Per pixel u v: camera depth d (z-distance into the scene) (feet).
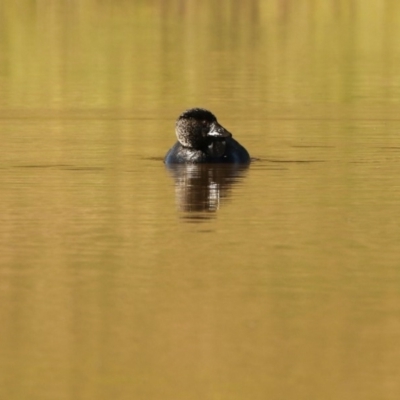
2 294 36.17
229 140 60.29
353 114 77.77
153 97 86.69
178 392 28.48
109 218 46.88
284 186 53.52
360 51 113.70
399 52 112.98
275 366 30.04
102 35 123.13
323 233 44.04
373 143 66.13
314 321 33.35
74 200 50.62
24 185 54.08
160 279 37.68
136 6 145.28
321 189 52.75
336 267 38.99
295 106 81.61
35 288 36.78
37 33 124.06
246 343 31.58
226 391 28.50
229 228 45.01
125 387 28.81
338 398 28.04
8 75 99.35
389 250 41.27
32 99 85.92
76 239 43.27
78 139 68.08
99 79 96.32
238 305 34.86
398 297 35.53
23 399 28.17
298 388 28.66
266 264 39.47
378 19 135.95
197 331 32.65
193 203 49.85
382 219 46.42
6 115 77.92
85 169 58.23
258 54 111.34
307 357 30.66
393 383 28.91
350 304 34.86
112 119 76.48
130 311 34.37
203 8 144.66
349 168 58.18
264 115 77.51
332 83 93.50
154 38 121.49
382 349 31.14
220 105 82.33
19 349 31.37
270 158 61.36
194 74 98.68
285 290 36.40
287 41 120.47
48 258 40.52
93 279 37.78
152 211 48.39
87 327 33.04
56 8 142.20
